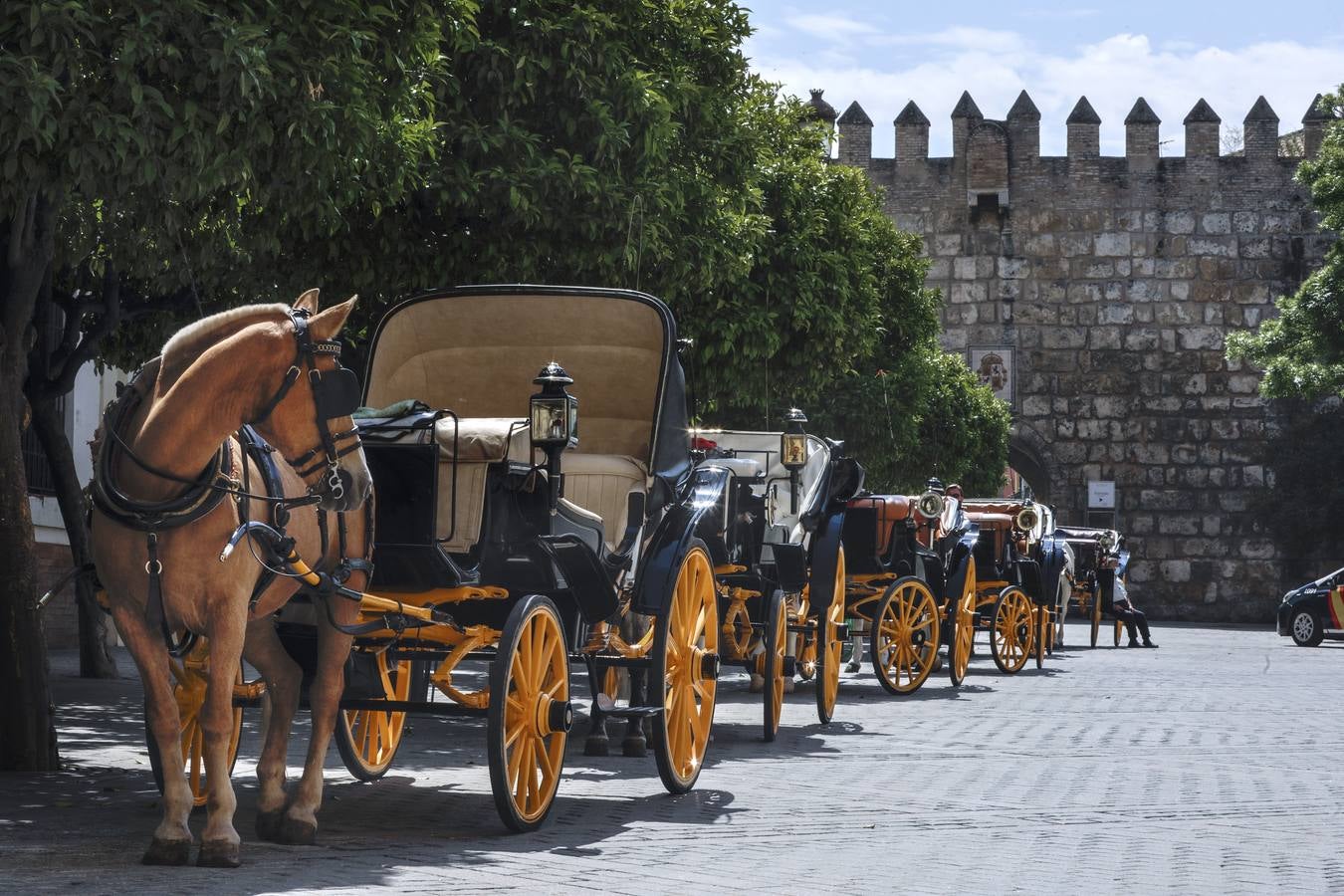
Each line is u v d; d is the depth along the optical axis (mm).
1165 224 55438
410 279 16906
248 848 7141
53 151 9414
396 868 6680
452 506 8133
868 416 36844
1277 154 55250
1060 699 17109
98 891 6004
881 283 37000
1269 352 38906
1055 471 55500
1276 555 54562
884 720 14508
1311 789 9992
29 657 10367
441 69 15188
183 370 6656
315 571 7223
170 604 6555
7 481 10445
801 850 7473
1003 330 55719
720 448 14219
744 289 23328
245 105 9961
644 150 16656
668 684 9555
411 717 14219
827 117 56438
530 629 8023
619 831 7973
